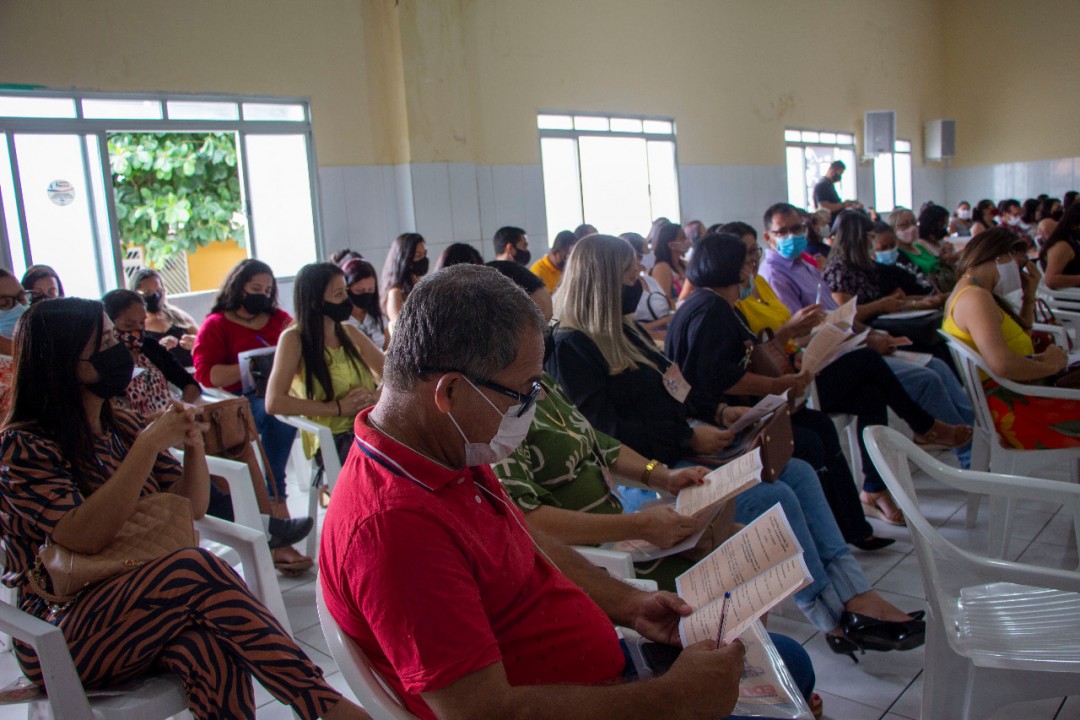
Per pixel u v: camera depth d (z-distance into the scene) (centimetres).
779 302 394
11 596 217
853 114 1243
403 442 116
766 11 1059
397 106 664
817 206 809
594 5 821
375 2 655
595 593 151
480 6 716
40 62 491
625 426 230
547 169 795
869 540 304
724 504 179
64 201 516
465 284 114
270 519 294
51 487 171
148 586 162
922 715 177
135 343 325
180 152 794
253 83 585
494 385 113
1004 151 1420
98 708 158
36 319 177
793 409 270
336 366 324
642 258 614
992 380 293
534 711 104
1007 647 167
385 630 104
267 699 231
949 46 1455
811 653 239
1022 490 195
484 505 122
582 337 234
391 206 675
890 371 334
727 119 998
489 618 120
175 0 543
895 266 469
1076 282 488
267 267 390
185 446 208
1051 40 1347
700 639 129
